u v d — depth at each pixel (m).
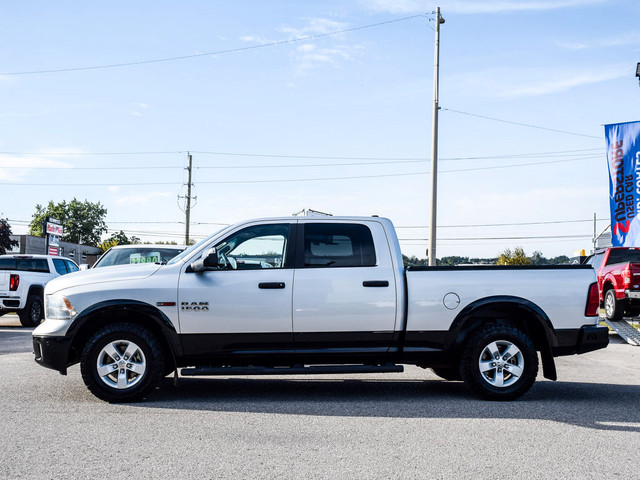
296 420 6.01
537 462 4.68
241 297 6.97
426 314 7.11
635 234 19.45
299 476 4.32
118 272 7.15
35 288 17.88
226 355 6.99
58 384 7.93
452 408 6.61
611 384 8.38
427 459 4.74
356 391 7.66
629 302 16.53
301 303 7.00
